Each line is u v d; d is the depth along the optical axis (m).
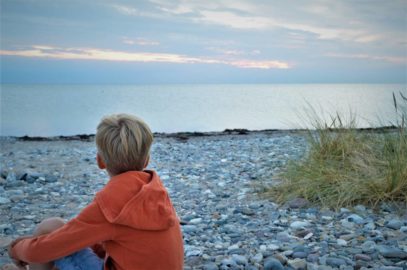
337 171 6.30
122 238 2.28
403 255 3.93
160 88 152.12
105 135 2.35
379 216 5.21
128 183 2.31
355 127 7.77
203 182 7.77
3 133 22.72
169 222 2.33
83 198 6.73
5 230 5.08
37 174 8.12
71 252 2.29
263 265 3.86
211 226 5.13
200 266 3.88
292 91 116.94
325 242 4.36
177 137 15.67
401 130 6.52
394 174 5.68
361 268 3.69
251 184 7.19
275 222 5.12
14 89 131.75
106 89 137.62
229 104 48.81
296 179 6.47
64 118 31.42
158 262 2.31
